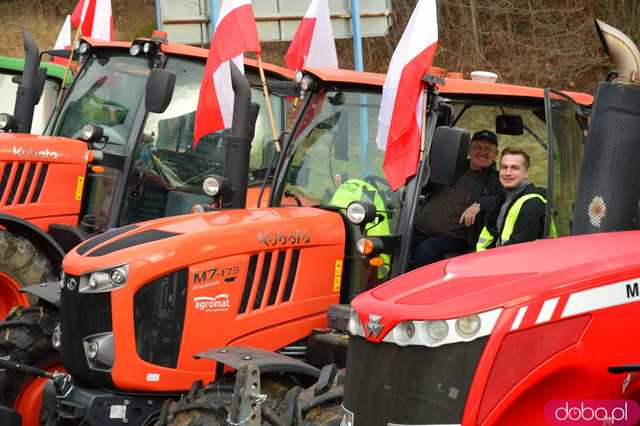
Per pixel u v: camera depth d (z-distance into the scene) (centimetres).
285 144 773
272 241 702
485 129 792
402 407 437
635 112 527
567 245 472
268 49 2725
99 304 668
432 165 657
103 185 1015
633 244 455
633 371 421
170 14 1620
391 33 2780
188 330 675
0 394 768
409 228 709
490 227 757
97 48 1065
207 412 599
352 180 744
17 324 777
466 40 2606
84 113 1049
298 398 586
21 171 992
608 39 534
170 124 1023
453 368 425
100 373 668
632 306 423
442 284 457
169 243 675
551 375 418
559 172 722
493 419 418
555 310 420
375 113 752
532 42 2562
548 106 695
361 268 723
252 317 696
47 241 981
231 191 755
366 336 455
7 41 3108
